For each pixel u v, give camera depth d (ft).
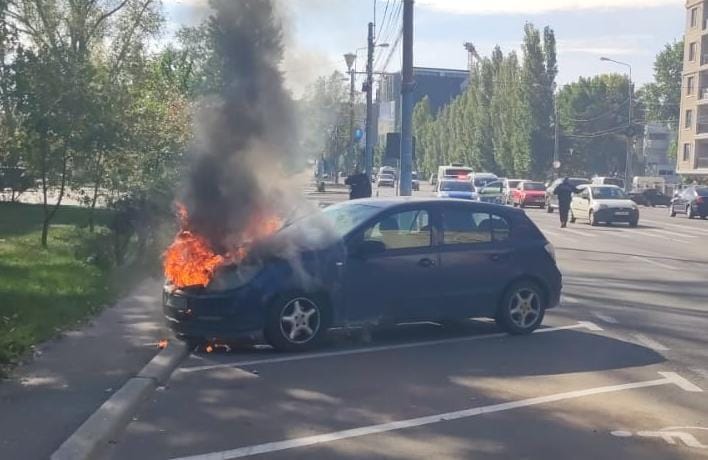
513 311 37.24
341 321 33.81
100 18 90.27
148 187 54.65
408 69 77.71
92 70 58.18
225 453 21.79
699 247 88.12
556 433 23.49
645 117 389.19
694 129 274.98
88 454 21.01
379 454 21.71
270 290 32.32
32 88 54.90
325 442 22.65
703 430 23.88
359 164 115.44
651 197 226.17
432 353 33.60
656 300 49.03
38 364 29.76
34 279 44.80
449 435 23.26
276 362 31.73
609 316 43.01
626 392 27.91
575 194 132.87
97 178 58.85
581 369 31.09
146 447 22.30
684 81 282.36
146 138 59.11
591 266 67.67
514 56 298.97
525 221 38.01
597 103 380.78
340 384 28.66
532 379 29.53
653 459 21.44
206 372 30.22
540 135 277.64
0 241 64.39
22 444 21.43
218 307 31.96
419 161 375.04
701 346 35.60
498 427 23.99
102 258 53.47
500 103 300.81
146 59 78.07
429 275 35.12
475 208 36.86
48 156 57.82
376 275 34.09
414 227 35.35
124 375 28.43
